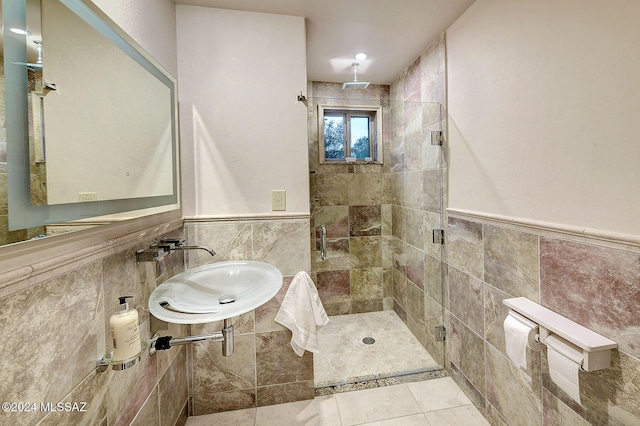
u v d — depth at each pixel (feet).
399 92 7.43
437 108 5.58
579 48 2.88
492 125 4.17
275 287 3.48
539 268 3.42
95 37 2.57
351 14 4.81
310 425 4.44
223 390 4.76
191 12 4.54
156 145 3.78
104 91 2.70
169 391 4.03
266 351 4.84
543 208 3.37
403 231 7.29
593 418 2.83
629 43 2.45
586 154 2.85
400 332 7.16
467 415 4.59
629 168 2.48
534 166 3.47
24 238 1.82
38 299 1.93
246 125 4.73
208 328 4.73
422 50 6.14
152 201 3.66
